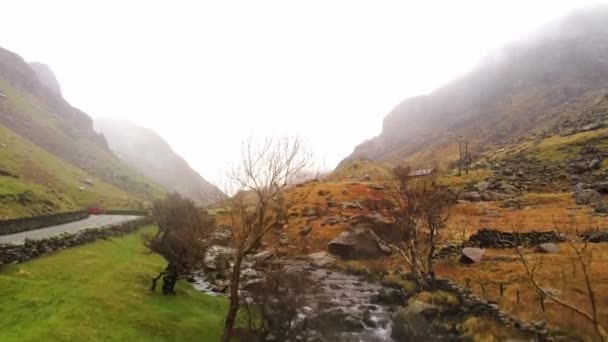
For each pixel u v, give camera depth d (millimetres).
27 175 106125
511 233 46000
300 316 28234
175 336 21203
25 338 16719
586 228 47844
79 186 117125
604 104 177750
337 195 95188
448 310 27547
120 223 49625
